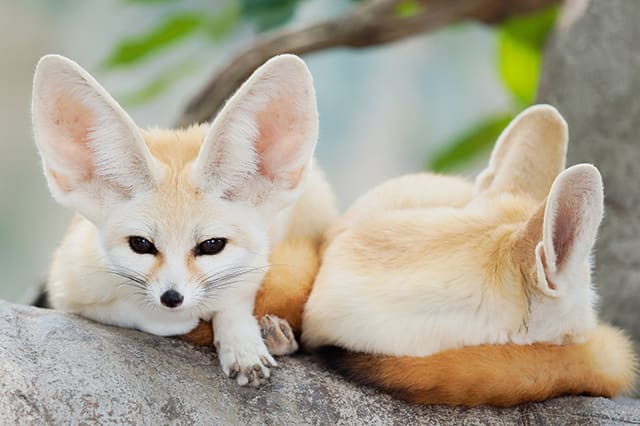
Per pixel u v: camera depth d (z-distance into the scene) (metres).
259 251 2.20
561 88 2.54
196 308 2.20
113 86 4.84
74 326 2.19
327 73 5.45
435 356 2.17
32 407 2.11
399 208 2.28
